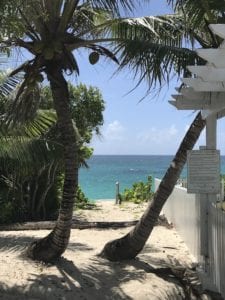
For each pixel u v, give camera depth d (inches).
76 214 378.3
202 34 185.0
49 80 174.9
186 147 189.8
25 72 172.4
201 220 188.2
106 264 189.6
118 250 193.8
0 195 336.5
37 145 284.0
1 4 109.6
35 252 186.5
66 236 181.3
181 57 170.6
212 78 128.8
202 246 187.8
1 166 311.6
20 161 301.1
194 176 184.2
